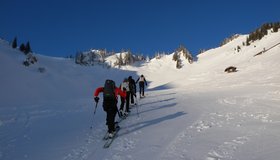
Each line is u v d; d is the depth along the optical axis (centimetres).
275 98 1623
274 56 6322
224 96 1978
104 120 1285
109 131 934
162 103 1791
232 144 729
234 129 896
